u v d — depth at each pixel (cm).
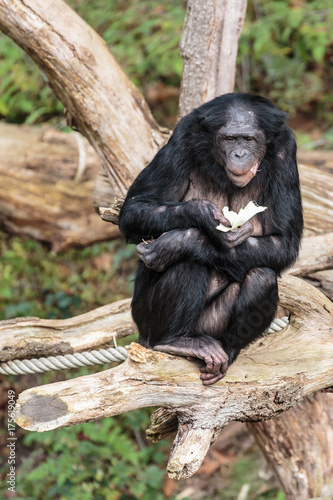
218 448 1520
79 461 1397
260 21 1923
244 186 805
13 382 1617
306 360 754
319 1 1978
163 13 1966
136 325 871
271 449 1135
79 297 1625
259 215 809
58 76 962
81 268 1758
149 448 1488
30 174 1530
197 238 740
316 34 1866
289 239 789
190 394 677
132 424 1498
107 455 1409
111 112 981
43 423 613
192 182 823
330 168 1452
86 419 628
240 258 753
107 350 889
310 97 2058
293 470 1134
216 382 690
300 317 817
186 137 796
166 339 741
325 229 1153
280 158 800
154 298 766
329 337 796
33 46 940
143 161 990
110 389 644
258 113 777
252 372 717
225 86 1041
